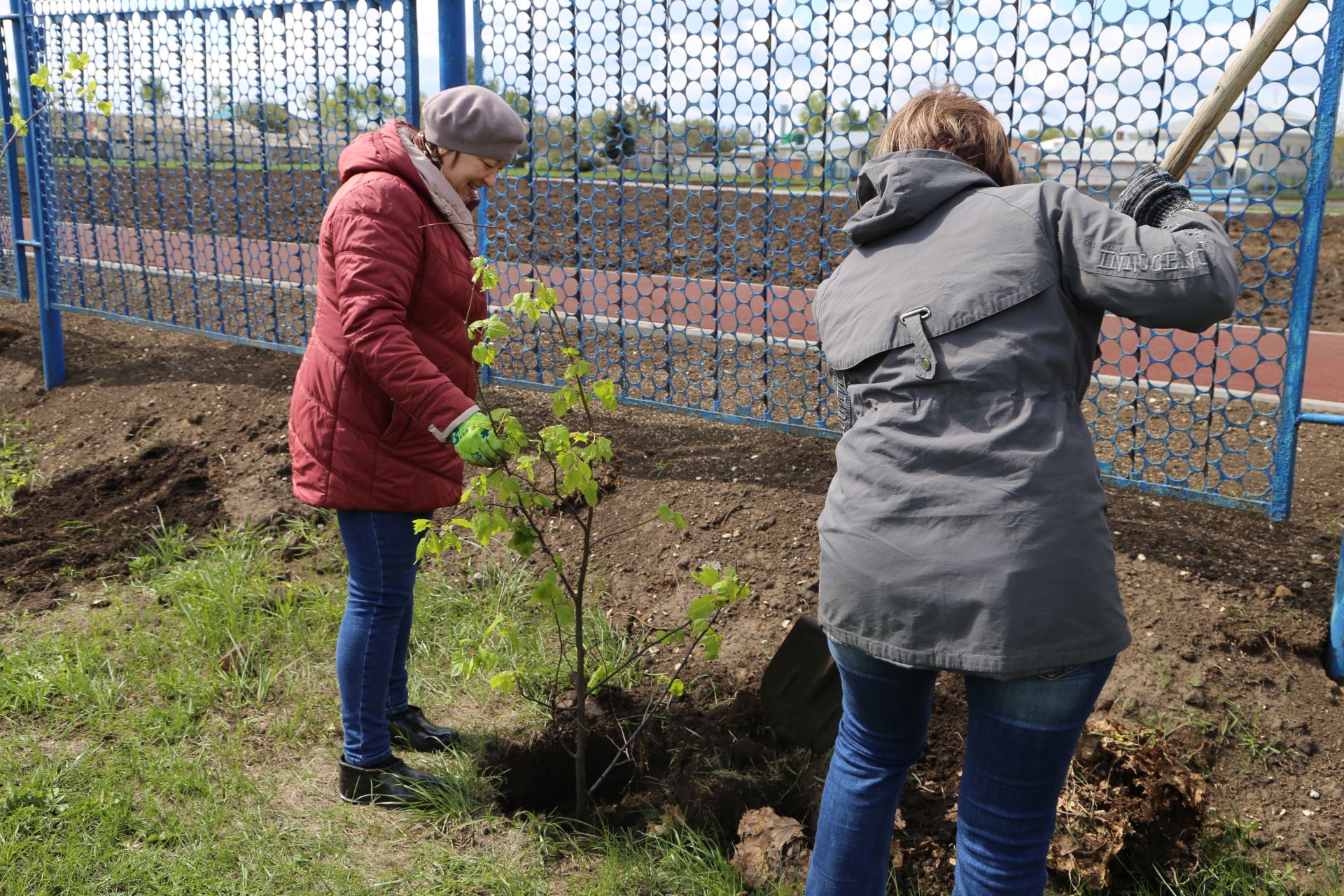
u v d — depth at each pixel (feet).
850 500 6.51
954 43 11.34
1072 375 6.38
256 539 14.71
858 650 6.63
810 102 12.39
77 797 9.33
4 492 16.80
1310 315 10.24
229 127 17.63
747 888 8.57
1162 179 6.73
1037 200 6.45
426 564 13.67
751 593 12.12
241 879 8.46
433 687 11.21
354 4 15.69
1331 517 12.11
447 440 8.27
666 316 14.20
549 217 15.34
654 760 10.43
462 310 9.12
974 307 6.23
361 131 16.08
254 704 10.98
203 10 17.34
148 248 19.85
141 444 17.93
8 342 22.85
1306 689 9.84
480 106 8.58
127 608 13.00
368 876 8.58
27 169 20.36
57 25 19.35
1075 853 8.35
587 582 12.96
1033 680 6.12
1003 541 5.92
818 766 9.81
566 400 8.52
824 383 13.17
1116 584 6.23
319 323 9.00
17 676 11.28
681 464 14.67
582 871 8.86
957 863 6.78
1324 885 8.40
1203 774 9.35
